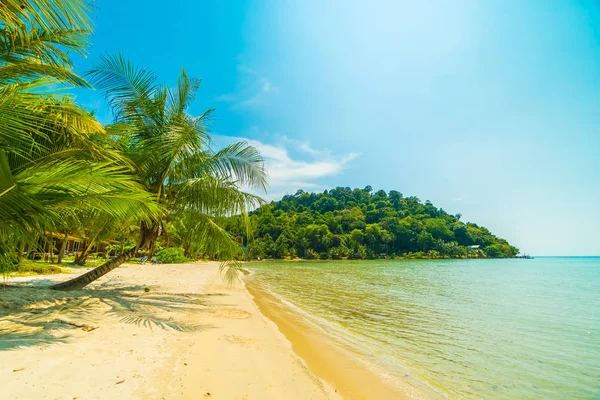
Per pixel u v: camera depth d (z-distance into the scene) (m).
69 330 4.92
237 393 3.41
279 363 4.70
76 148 6.66
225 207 9.29
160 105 9.49
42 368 3.30
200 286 13.96
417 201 161.12
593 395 4.30
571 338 7.41
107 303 7.57
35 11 2.80
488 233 139.75
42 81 4.96
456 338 7.23
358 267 49.06
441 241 112.12
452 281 24.92
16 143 4.88
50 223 4.84
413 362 5.50
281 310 10.20
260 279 23.80
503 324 8.91
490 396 4.21
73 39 5.17
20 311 5.97
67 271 15.20
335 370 4.86
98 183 4.58
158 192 8.93
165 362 3.98
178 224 10.85
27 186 4.23
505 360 5.74
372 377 4.67
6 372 3.10
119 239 31.55
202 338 5.43
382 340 6.91
